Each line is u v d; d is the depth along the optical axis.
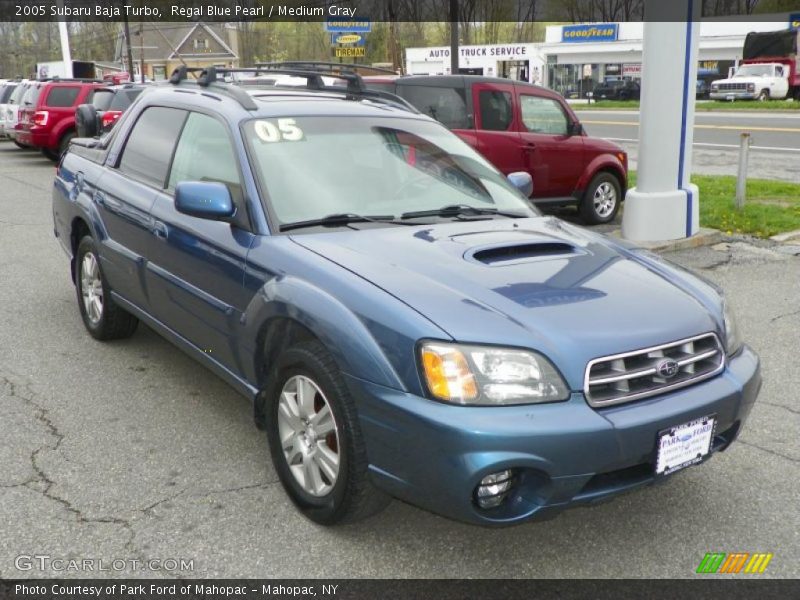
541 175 9.41
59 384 4.55
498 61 46.62
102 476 3.48
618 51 43.09
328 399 2.86
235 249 3.45
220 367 3.72
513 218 3.88
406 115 4.38
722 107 31.73
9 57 84.88
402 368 2.63
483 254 3.23
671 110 8.16
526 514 2.59
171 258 3.97
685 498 3.38
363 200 3.67
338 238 3.34
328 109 4.11
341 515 2.93
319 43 67.12
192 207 3.41
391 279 2.91
